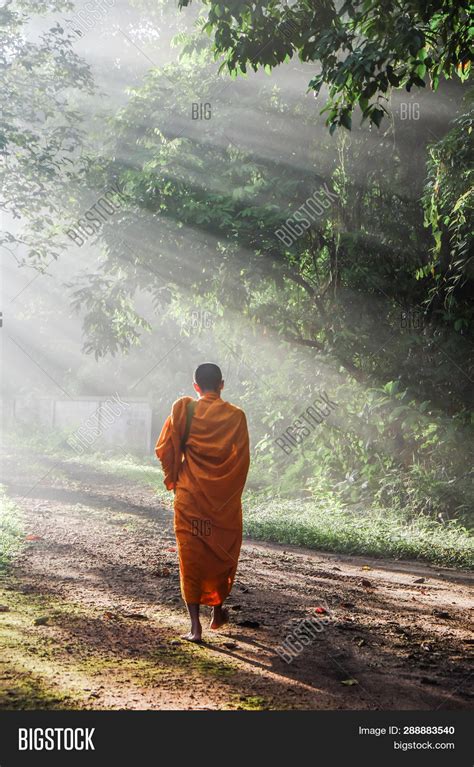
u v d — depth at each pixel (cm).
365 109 703
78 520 1248
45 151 1450
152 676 463
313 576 868
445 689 472
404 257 1440
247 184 1448
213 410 591
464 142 1116
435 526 1245
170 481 594
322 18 749
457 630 629
